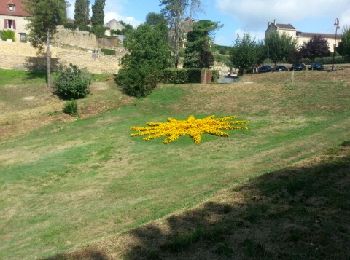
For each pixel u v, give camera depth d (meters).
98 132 25.52
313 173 13.38
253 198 11.73
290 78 41.81
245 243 8.95
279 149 18.70
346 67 51.38
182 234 9.62
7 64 49.38
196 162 19.30
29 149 23.66
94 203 15.47
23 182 18.83
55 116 29.55
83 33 67.19
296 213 10.35
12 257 11.66
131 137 24.03
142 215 13.00
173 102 31.28
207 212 11.04
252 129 23.89
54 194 17.16
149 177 17.88
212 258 8.48
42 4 39.47
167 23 53.50
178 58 53.47
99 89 34.72
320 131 20.56
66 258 9.16
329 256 8.39
